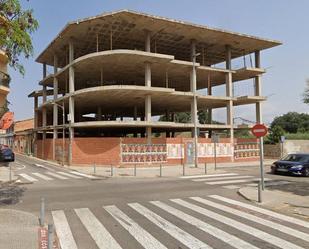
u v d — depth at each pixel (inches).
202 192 590.2
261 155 601.9
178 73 1533.0
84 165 1254.9
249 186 662.5
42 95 1935.3
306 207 449.7
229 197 537.3
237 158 1510.8
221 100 1533.0
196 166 1188.5
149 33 1358.3
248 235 315.3
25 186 673.6
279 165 901.8
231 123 1540.4
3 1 356.5
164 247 279.4
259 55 1676.9
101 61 1304.1
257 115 1654.8
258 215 403.2
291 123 3540.8
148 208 443.8
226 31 1413.6
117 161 1219.2
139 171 1040.2
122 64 1350.9
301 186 666.8
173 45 1563.7
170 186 671.8
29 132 2068.2
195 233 321.4
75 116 2060.8
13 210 413.7
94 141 1252.5
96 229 335.9
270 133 1817.2
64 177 863.1
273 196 532.4
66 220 374.0
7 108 447.5
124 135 2123.5
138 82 1729.8
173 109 1886.1
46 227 334.3
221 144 1456.7
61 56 1717.5
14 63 383.2
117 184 706.8
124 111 1959.9
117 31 1349.7
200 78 1672.0
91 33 1366.9
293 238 306.2
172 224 356.5
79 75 1546.5
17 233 311.6
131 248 277.1
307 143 1818.4
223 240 299.0
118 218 384.8
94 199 513.3
